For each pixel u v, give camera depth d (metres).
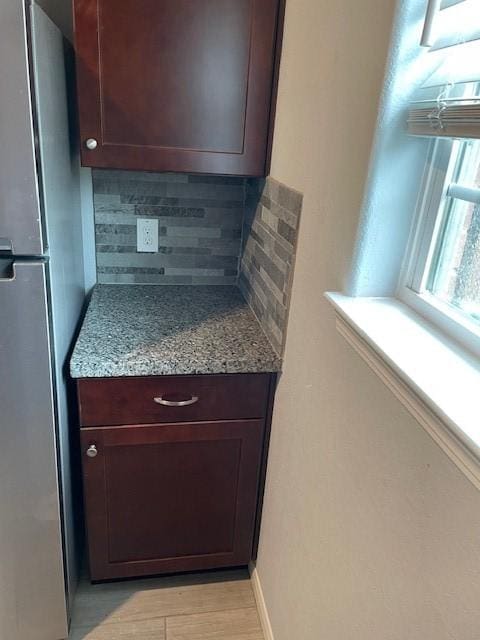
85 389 1.28
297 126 1.16
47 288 1.09
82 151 1.31
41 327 1.10
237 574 1.71
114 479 1.42
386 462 0.74
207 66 1.29
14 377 1.13
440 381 0.62
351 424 0.87
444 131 0.67
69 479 1.38
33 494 1.25
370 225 0.83
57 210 1.18
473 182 0.72
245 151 1.39
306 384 1.11
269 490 1.46
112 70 1.25
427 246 0.80
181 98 1.31
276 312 1.34
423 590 0.64
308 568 1.11
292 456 1.23
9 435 1.18
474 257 0.72
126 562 1.54
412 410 0.64
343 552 0.91
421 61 0.74
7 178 0.98
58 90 1.20
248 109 1.34
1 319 1.08
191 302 1.68
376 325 0.77
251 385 1.37
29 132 0.96
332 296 0.88
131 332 1.43
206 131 1.35
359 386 0.84
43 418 1.17
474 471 0.51
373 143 0.78
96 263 1.74
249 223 1.67
